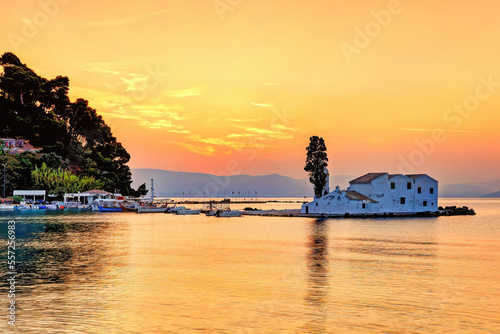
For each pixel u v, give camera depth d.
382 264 41.88
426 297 29.30
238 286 32.50
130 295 29.73
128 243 59.94
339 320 24.61
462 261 43.69
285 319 24.73
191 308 26.73
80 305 27.23
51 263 42.50
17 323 23.81
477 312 26.00
